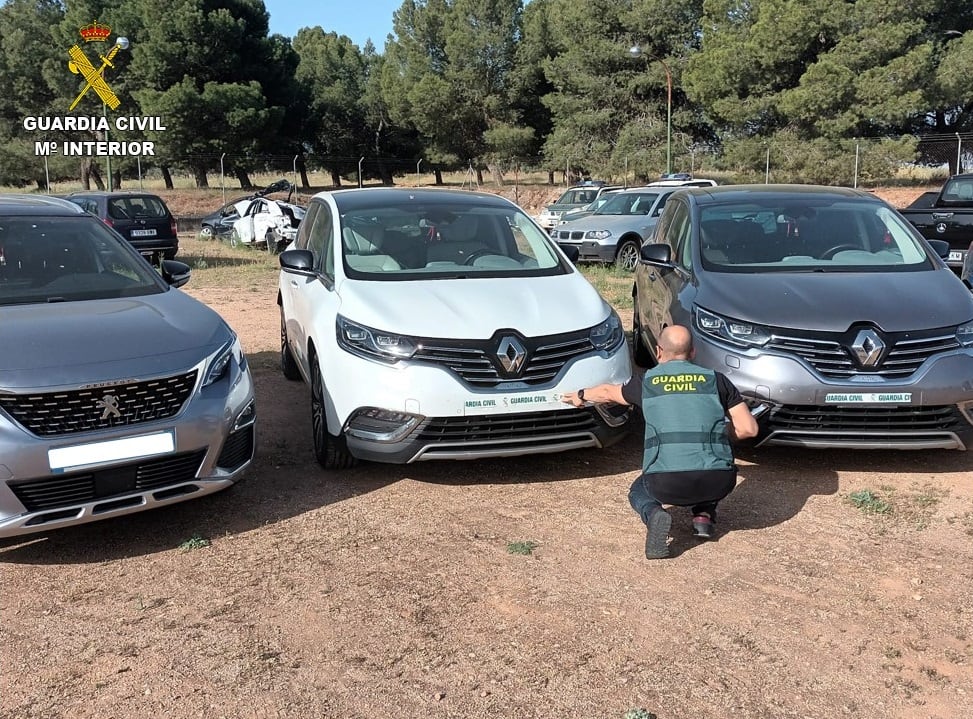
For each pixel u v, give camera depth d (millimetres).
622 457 5383
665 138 39281
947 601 3557
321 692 2955
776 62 32312
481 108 47469
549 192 41969
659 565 3887
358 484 4914
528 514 4484
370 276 5230
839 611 3480
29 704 2893
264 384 7273
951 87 30469
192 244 22859
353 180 61750
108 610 3523
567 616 3445
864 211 6266
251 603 3568
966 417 4676
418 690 2961
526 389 4520
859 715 2824
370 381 4539
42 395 3654
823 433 4680
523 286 5168
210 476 4109
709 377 3938
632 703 2881
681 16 38625
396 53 51438
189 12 39812
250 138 41625
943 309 4871
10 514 3611
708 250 5918
